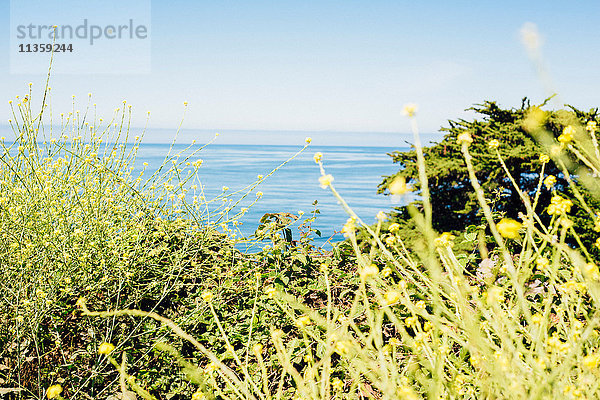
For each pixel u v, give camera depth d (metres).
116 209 3.26
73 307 2.81
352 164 86.81
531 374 1.26
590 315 1.89
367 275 1.39
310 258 2.94
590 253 3.30
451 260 1.63
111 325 2.70
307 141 3.16
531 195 6.91
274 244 2.98
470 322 1.34
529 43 1.01
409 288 2.24
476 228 2.65
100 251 2.83
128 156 3.68
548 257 2.17
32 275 2.67
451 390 1.47
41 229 2.86
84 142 3.60
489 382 1.32
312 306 2.71
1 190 3.10
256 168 68.62
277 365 2.25
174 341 2.54
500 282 2.19
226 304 2.89
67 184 3.33
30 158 3.13
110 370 2.39
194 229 3.36
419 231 6.23
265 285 2.98
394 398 1.28
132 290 3.01
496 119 9.09
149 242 3.35
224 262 3.20
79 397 2.22
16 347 2.39
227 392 2.08
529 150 6.96
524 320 2.02
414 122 1.20
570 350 1.29
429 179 7.62
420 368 1.91
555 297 2.09
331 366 2.24
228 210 3.45
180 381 2.33
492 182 6.91
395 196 1.19
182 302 3.02
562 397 1.17
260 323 2.51
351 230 1.55
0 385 2.26
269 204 27.70
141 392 1.47
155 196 3.64
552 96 1.06
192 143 3.75
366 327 2.28
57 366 2.44
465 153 1.39
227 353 2.26
